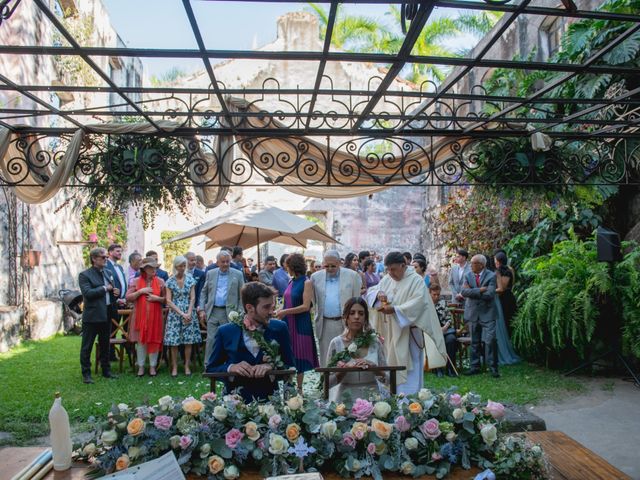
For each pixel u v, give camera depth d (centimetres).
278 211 875
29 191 517
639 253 729
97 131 499
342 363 350
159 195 519
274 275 910
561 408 615
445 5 264
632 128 564
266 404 268
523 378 749
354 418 265
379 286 548
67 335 1220
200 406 254
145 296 764
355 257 995
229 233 1041
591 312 726
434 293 806
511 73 805
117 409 257
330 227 2027
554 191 572
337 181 524
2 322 945
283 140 530
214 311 711
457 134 536
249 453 254
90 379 712
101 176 511
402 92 457
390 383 340
